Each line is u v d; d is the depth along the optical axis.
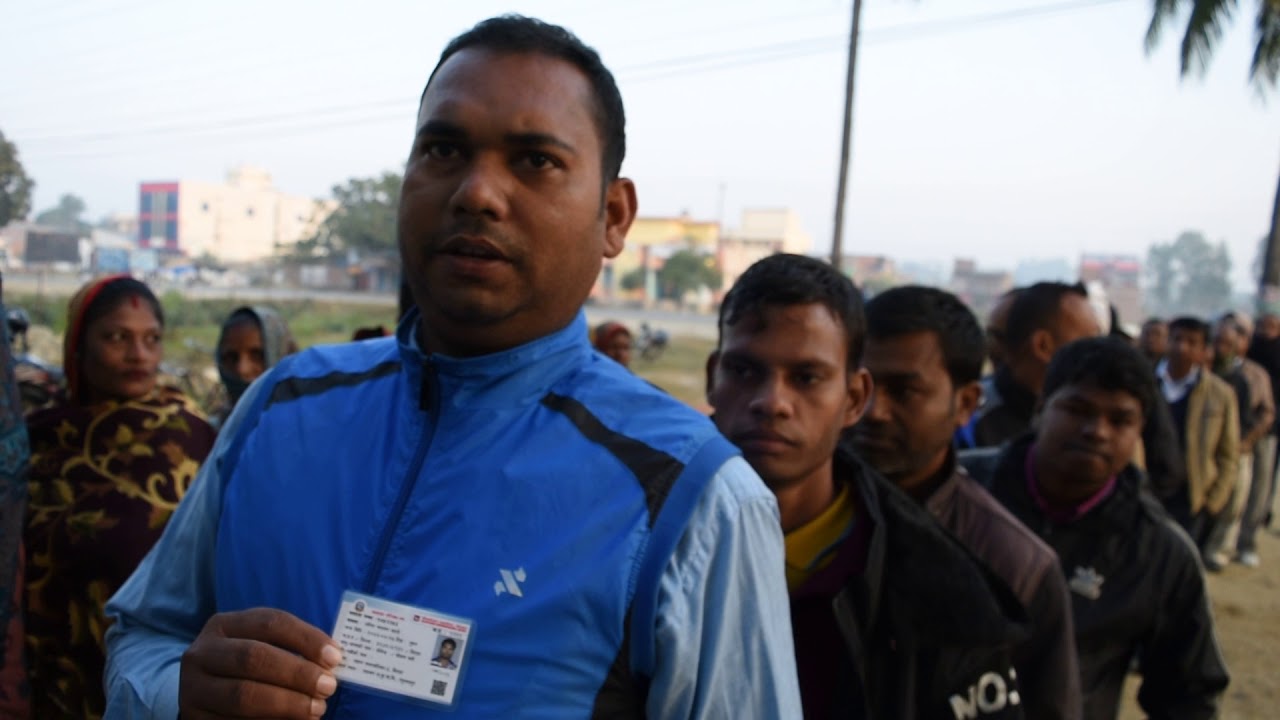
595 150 1.07
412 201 1.06
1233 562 7.26
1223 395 5.59
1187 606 2.07
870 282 64.75
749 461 1.50
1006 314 3.22
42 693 2.22
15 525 1.45
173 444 2.45
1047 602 1.70
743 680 1.00
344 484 1.09
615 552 0.97
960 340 1.83
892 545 1.49
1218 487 5.60
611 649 0.97
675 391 19.88
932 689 1.44
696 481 1.01
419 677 0.95
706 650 0.99
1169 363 5.84
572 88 1.05
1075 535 2.12
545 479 1.02
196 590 1.24
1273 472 8.14
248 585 1.09
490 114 1.01
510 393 1.08
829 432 1.52
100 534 2.26
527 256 1.02
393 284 43.81
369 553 1.04
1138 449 3.45
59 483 2.31
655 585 0.97
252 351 3.59
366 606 0.98
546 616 0.95
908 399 1.82
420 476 1.06
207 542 1.23
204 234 68.50
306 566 1.05
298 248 43.94
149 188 68.00
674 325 41.31
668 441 1.04
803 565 1.53
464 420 1.08
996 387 3.24
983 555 1.74
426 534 1.02
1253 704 4.73
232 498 1.16
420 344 1.16
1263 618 5.95
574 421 1.06
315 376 1.24
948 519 1.81
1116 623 2.04
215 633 0.95
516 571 0.97
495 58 1.04
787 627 1.07
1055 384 2.14
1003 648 1.44
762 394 1.49
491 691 0.93
